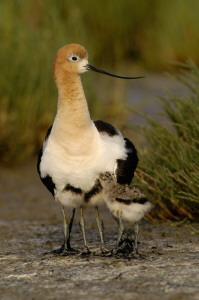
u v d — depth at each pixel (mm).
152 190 10750
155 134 11477
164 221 10922
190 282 7344
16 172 15453
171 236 9852
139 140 14391
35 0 20250
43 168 8797
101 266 8289
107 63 25062
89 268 8211
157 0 26438
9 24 16734
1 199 13578
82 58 8898
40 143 16297
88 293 7176
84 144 8531
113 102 18172
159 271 7859
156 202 10859
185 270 7832
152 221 10969
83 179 8617
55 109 16484
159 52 25656
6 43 16438
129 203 8570
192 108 11172
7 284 7691
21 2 17734
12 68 16203
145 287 7266
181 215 10906
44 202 13344
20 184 14586
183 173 10336
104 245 9422
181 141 10688
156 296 6965
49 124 16297
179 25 25781
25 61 16422
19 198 13641
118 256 8805
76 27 17984
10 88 16062
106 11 25969
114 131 9164
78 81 8781
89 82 16938
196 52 25250
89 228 11172
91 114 17000
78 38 17641
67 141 8531
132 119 17641
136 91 21344
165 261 8344
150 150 10867
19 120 16031
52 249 9586
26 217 12305
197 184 9930
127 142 9266
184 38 25547
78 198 8867
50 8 18172
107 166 8656
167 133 11391
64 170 8594
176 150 10930
